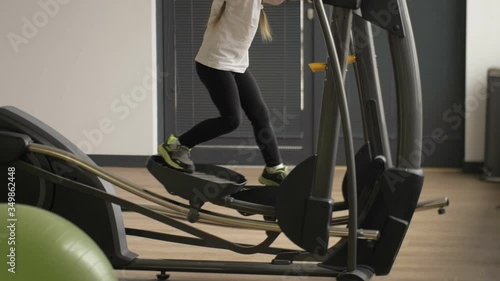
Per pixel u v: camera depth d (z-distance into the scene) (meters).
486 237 5.61
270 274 4.32
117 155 8.68
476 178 8.02
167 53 8.62
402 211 4.19
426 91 8.38
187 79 8.61
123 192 7.30
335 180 7.84
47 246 2.89
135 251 5.20
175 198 7.00
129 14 8.49
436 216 6.30
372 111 4.46
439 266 4.88
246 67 4.54
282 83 8.50
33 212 3.02
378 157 4.43
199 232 4.34
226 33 4.42
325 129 4.06
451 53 8.34
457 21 8.30
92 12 8.53
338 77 3.83
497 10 8.10
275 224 4.26
